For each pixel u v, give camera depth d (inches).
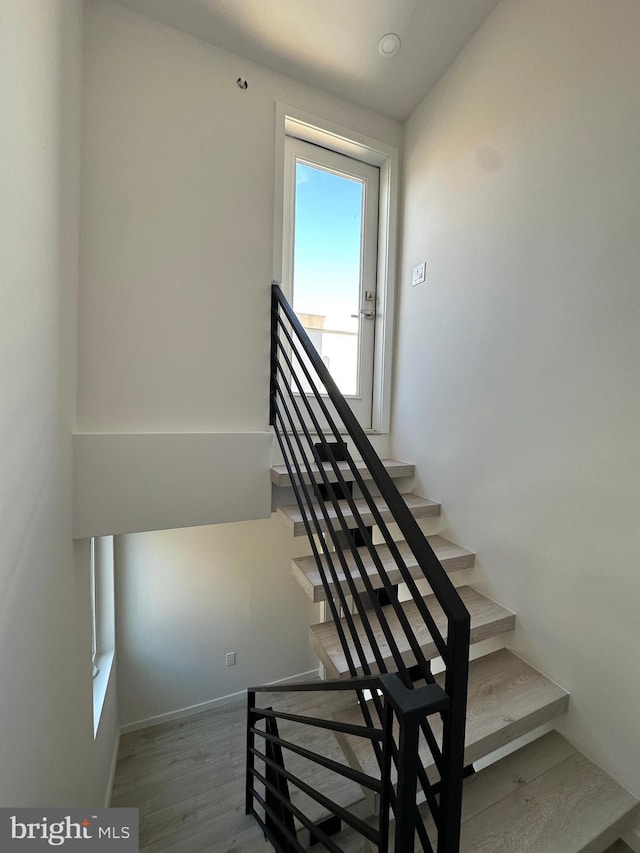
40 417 39.2
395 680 26.6
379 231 96.7
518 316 61.6
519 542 61.2
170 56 69.3
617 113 47.6
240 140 75.6
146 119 67.6
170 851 82.2
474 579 69.9
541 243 57.6
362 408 98.0
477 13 68.0
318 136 85.6
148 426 69.1
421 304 85.7
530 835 40.7
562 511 54.5
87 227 63.5
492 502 66.5
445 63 77.1
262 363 79.7
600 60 49.5
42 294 39.7
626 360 46.8
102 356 65.1
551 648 55.7
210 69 72.6
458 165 74.8
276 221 79.7
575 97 52.6
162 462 65.5
